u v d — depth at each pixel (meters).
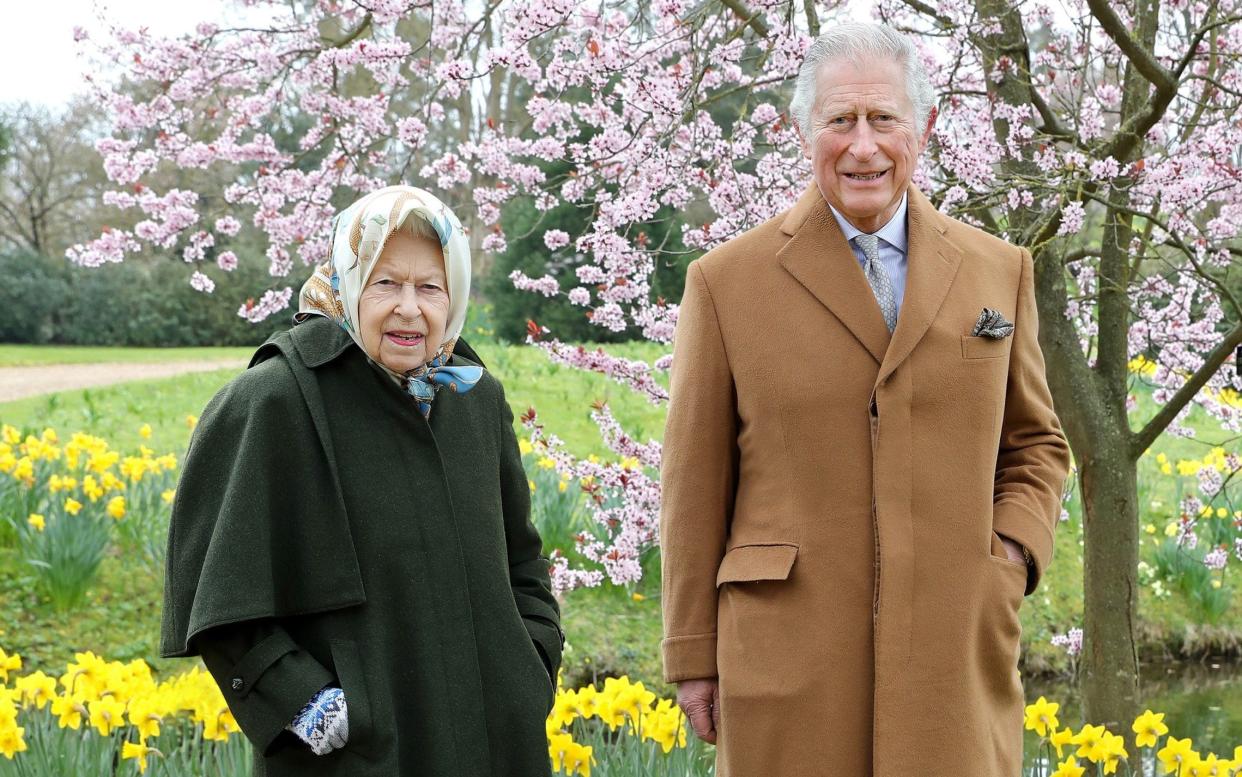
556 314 14.80
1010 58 3.92
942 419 2.07
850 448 2.06
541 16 4.32
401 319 1.89
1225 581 7.30
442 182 5.54
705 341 2.18
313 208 5.62
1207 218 5.55
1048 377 3.97
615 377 4.75
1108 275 4.02
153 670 5.34
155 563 5.95
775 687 2.03
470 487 2.00
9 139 21.58
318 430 1.85
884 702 1.97
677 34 4.59
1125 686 3.92
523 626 2.01
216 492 1.83
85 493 5.91
